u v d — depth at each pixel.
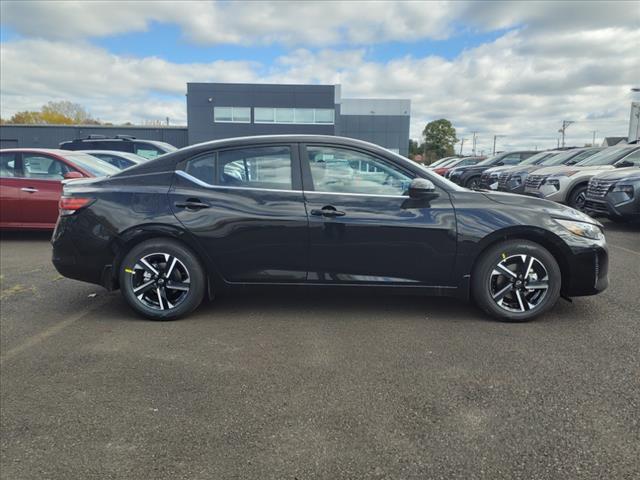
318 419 2.54
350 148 4.00
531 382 2.90
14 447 2.34
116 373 3.09
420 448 2.29
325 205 3.91
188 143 43.00
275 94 43.00
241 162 4.07
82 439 2.40
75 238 4.05
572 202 10.42
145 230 3.96
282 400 2.74
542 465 2.15
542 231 3.83
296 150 4.04
